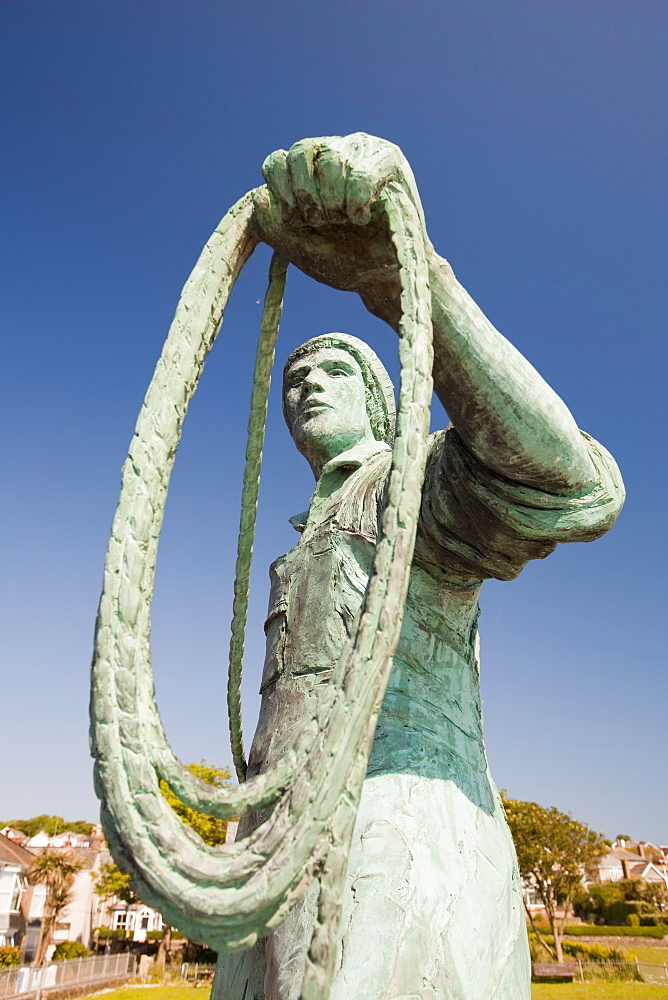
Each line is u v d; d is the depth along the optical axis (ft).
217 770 89.25
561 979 91.86
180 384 5.05
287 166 5.34
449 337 5.57
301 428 9.32
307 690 6.86
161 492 4.78
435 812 6.08
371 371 9.79
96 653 4.32
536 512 6.16
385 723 6.59
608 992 75.10
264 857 3.95
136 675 4.34
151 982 89.76
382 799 6.06
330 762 4.09
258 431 6.33
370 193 5.19
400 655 6.98
